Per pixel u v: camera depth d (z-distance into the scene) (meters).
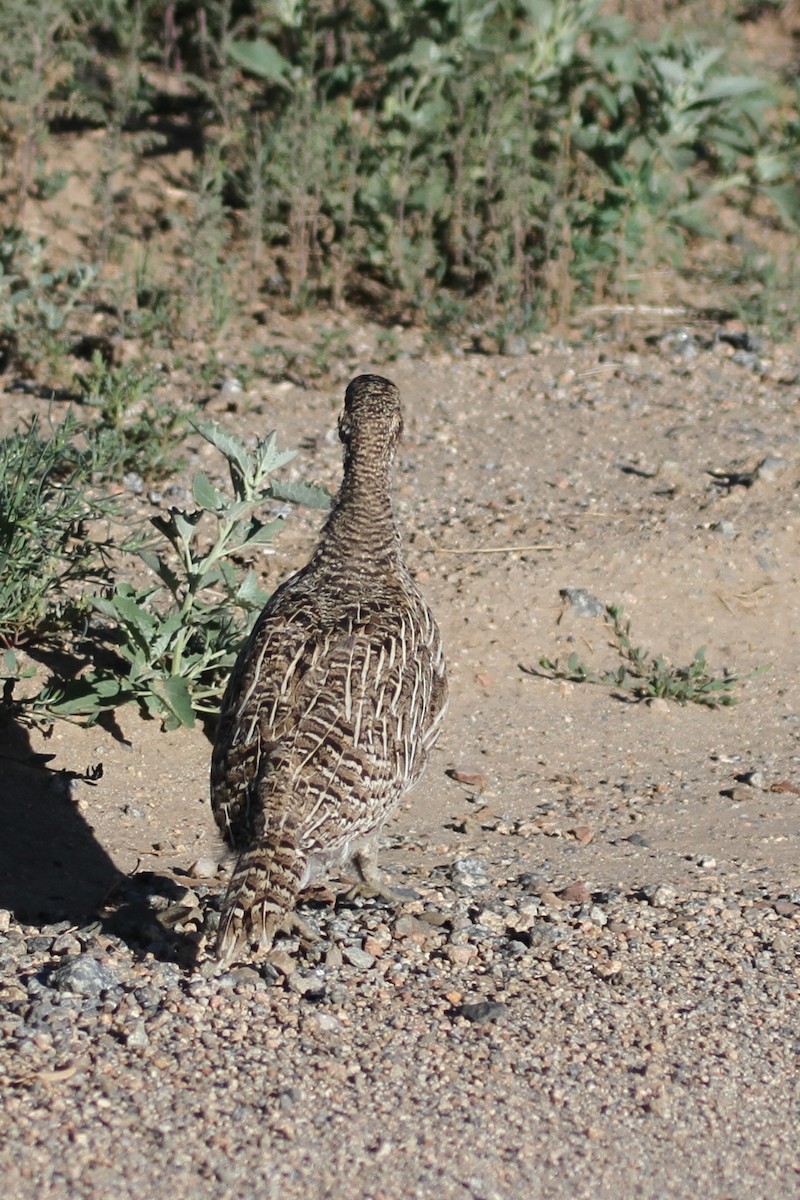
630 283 17.58
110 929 7.84
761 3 22.88
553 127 17.77
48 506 10.93
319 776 6.85
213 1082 6.40
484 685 11.20
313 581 8.05
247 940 6.20
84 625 10.14
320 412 14.62
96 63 18.69
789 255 18.52
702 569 12.25
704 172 19.67
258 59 17.45
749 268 17.94
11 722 9.46
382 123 17.53
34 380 14.52
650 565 12.23
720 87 17.23
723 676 11.61
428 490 13.44
